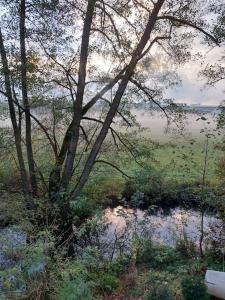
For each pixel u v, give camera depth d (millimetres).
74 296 4395
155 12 10539
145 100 11914
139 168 12391
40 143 12086
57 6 10688
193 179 12703
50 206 9516
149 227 10125
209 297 5629
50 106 11180
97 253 7648
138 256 8070
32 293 4633
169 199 12570
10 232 5750
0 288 4492
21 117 11289
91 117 11992
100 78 11617
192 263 7309
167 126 11812
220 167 8664
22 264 4770
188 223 9680
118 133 12305
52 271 4902
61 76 11109
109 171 13062
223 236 8031
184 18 11086
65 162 11164
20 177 12148
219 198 8039
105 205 13078
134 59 10781
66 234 9328
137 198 10797
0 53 10117
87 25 10648
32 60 10531
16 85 10398
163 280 6621
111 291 6469
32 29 10633
